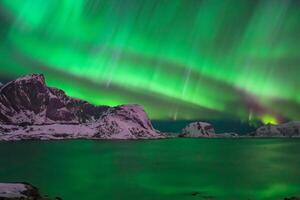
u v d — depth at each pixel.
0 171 66.50
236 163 84.12
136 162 86.00
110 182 53.38
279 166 77.00
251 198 40.44
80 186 49.12
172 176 60.81
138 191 45.44
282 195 42.19
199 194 43.12
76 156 101.62
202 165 79.38
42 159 92.50
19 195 34.09
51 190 45.91
